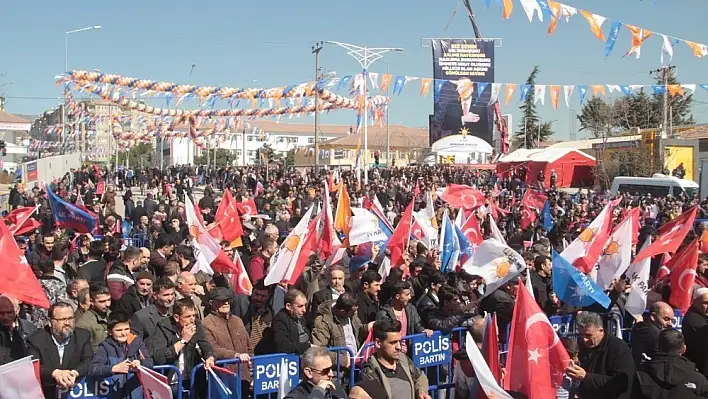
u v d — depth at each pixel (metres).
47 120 77.62
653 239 12.13
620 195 29.22
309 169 54.88
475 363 6.00
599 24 16.86
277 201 23.52
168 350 6.78
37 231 15.26
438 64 36.16
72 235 15.36
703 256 10.62
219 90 28.36
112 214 18.42
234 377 6.56
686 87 20.81
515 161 50.69
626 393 6.18
